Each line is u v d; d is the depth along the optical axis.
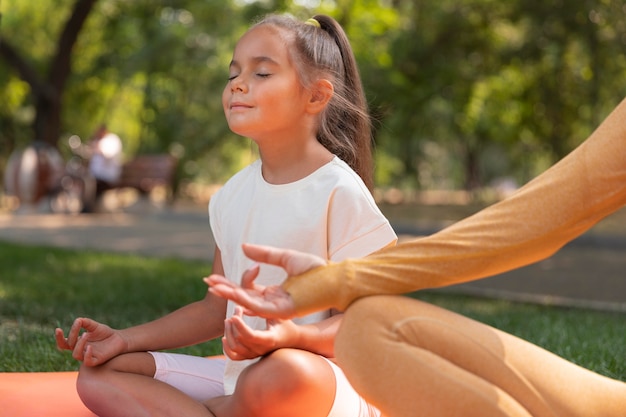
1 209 18.97
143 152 24.52
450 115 20.47
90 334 2.60
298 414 2.28
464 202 26.08
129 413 2.53
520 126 20.91
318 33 2.65
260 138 2.58
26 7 22.52
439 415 2.03
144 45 20.12
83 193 17.78
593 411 2.14
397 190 32.34
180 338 2.75
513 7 16.42
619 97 16.33
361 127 2.76
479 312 6.46
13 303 6.09
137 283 7.38
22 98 23.69
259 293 2.18
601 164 2.07
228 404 2.43
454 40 17.48
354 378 2.11
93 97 23.53
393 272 2.11
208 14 19.31
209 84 22.25
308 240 2.51
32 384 3.08
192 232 14.54
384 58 14.00
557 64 16.59
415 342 2.07
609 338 5.03
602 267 10.50
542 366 2.12
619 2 14.79
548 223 2.08
